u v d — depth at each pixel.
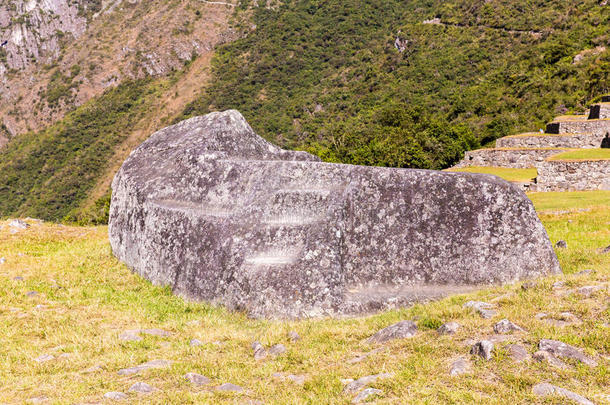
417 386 4.62
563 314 5.81
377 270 8.70
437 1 152.50
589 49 77.81
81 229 17.19
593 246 10.91
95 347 6.64
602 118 40.41
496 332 5.57
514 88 75.25
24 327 7.56
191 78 190.75
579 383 4.37
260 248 8.52
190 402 4.80
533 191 27.86
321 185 9.38
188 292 9.26
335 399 4.62
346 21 168.50
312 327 7.06
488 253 8.89
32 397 5.05
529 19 106.56
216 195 10.44
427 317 6.48
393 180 9.19
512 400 4.20
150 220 10.88
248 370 5.65
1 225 16.27
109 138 158.62
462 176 9.30
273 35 187.88
